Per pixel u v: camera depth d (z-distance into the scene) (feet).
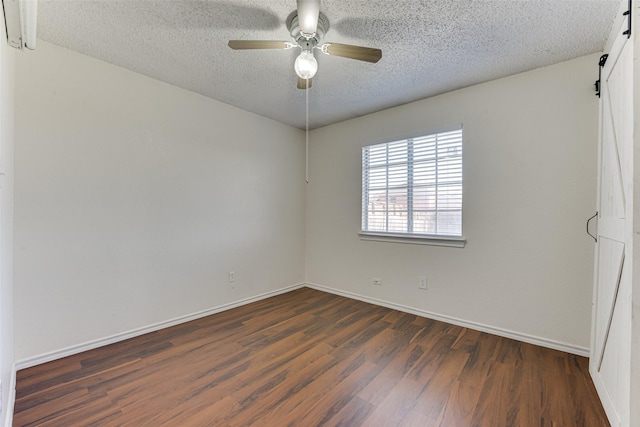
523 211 8.06
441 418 5.12
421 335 8.49
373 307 11.00
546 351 7.47
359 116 11.87
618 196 5.22
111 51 7.23
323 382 6.17
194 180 9.71
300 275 13.74
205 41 6.81
